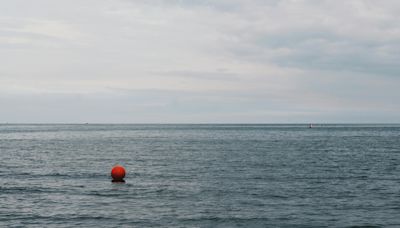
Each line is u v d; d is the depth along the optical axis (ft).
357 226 71.87
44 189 106.01
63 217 76.95
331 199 93.35
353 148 270.46
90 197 95.45
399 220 75.66
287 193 100.42
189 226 71.61
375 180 123.13
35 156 209.56
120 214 79.25
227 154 220.64
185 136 491.31
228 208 84.17
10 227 70.64
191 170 147.74
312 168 154.20
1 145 309.83
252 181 120.16
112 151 247.09
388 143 329.93
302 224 72.95
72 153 231.09
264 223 73.61
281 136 479.41
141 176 131.44
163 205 86.84
